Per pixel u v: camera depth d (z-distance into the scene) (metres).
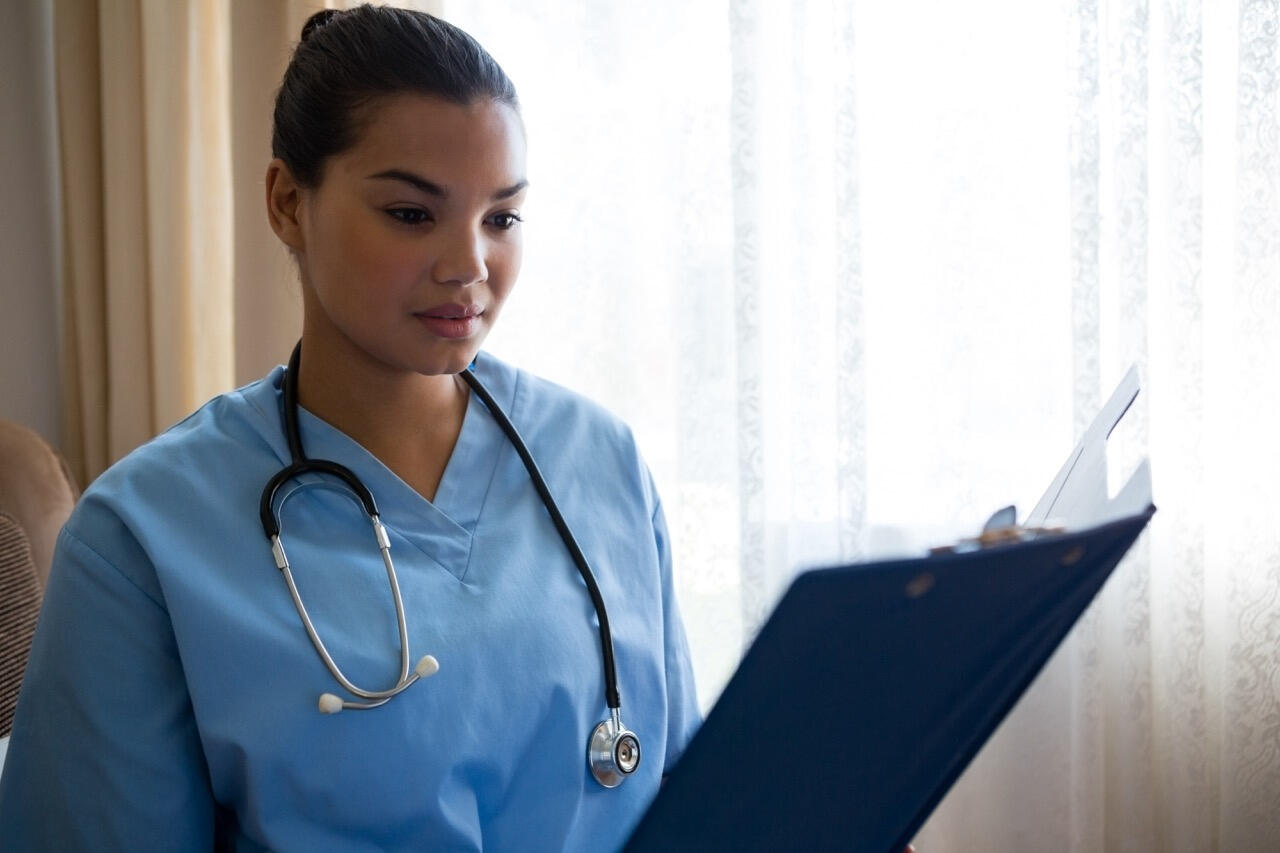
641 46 2.02
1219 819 1.88
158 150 2.05
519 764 0.90
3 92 2.13
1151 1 1.85
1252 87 1.77
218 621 0.86
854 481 1.88
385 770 0.84
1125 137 1.81
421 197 0.85
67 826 0.85
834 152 1.86
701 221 1.95
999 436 1.92
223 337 2.12
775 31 1.95
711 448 1.97
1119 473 1.81
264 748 0.83
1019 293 1.90
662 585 1.13
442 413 1.00
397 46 0.86
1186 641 1.84
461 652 0.89
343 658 0.86
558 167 2.06
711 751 0.70
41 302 2.18
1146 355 1.81
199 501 0.91
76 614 0.86
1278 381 1.79
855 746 0.71
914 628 0.65
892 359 1.96
